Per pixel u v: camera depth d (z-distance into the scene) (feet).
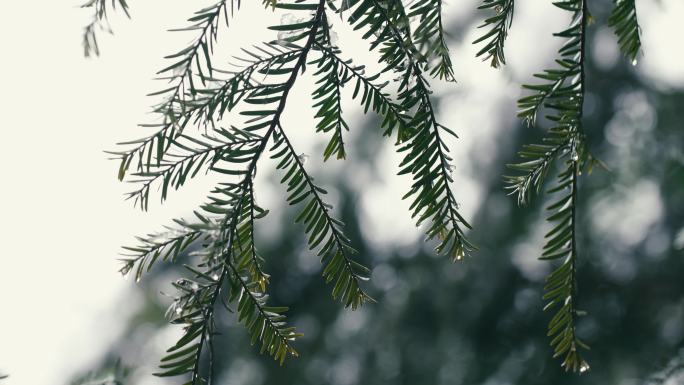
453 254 3.69
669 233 15.33
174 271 15.70
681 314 14.90
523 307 15.46
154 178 3.32
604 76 16.16
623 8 3.57
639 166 15.62
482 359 15.43
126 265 3.31
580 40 3.47
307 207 3.49
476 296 15.70
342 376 16.78
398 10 3.39
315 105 3.47
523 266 15.62
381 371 16.33
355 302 3.59
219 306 15.75
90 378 5.67
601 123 15.99
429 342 16.16
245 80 3.32
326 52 3.39
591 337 15.15
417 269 16.72
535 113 3.53
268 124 3.34
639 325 15.03
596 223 15.79
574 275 3.59
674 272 15.14
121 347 14.62
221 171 3.28
